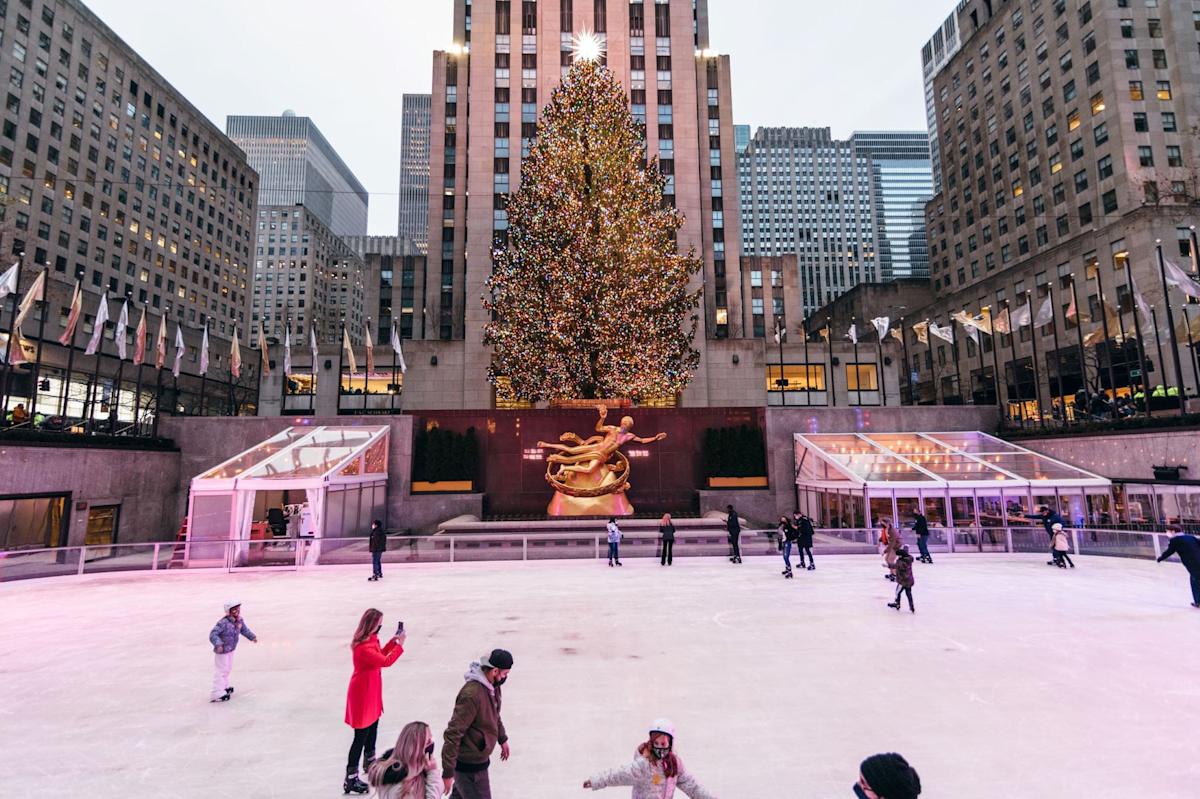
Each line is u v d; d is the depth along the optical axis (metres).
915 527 19.47
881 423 30.97
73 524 23.00
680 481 29.77
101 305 27.00
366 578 17.56
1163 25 57.16
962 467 25.11
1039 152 65.56
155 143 81.62
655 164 36.59
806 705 7.73
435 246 60.19
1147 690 8.15
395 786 3.76
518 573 18.11
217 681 8.16
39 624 12.47
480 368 44.94
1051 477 23.78
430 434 29.05
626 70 50.88
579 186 33.47
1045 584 15.50
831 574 17.47
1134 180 54.62
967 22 80.44
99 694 8.45
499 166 49.69
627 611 13.07
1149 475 22.59
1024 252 67.50
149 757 6.54
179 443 28.50
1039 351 60.03
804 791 5.57
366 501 26.19
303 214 145.62
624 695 8.16
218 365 65.00
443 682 8.83
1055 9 63.47
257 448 25.20
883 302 85.44
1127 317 50.34
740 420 30.34
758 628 11.56
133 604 14.36
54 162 66.12
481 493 28.91
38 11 64.69
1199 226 48.66
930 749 6.45
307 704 8.06
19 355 24.08
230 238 97.94
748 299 67.62
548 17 51.28
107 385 51.69
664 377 33.88
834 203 189.88
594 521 25.77
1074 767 6.02
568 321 32.03
